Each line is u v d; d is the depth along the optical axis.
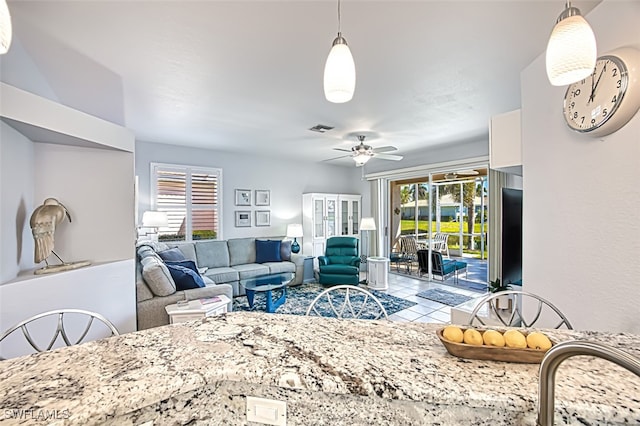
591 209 1.46
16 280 1.83
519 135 2.12
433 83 2.56
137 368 0.83
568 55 0.96
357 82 2.53
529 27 1.78
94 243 2.48
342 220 6.77
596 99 1.35
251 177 5.80
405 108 3.16
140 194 4.63
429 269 5.88
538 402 0.65
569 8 1.00
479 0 1.54
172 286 2.87
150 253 3.60
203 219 5.23
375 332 1.09
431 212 5.98
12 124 1.79
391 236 6.89
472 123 3.69
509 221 2.92
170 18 1.66
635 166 1.23
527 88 2.00
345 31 1.81
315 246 6.28
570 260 1.61
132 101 2.90
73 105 2.80
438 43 1.95
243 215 5.70
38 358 0.89
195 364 0.85
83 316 2.18
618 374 0.79
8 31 0.83
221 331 1.10
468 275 6.31
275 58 2.12
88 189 2.46
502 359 0.85
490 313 2.66
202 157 5.22
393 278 6.21
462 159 4.90
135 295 2.63
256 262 5.42
